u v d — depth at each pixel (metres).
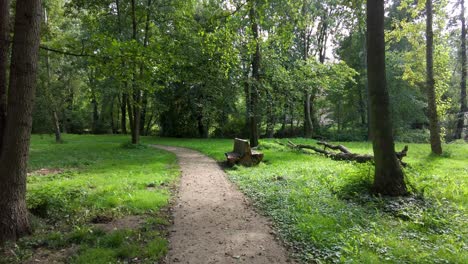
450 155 15.14
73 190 8.12
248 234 5.59
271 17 11.36
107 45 7.79
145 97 22.64
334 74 21.14
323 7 27.73
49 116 26.66
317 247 4.85
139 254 4.69
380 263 4.23
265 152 17.08
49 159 15.28
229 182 10.20
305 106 31.12
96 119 46.53
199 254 4.79
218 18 9.85
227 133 36.91
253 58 18.00
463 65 25.45
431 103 15.88
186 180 10.52
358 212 6.38
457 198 7.39
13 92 5.25
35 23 5.39
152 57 8.27
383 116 7.62
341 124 38.44
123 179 10.05
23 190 5.35
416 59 19.00
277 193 8.12
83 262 4.34
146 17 20.59
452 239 4.96
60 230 5.63
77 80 30.19
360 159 13.26
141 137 37.03
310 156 15.31
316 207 6.77
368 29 7.71
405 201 6.98
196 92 29.23
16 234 5.12
